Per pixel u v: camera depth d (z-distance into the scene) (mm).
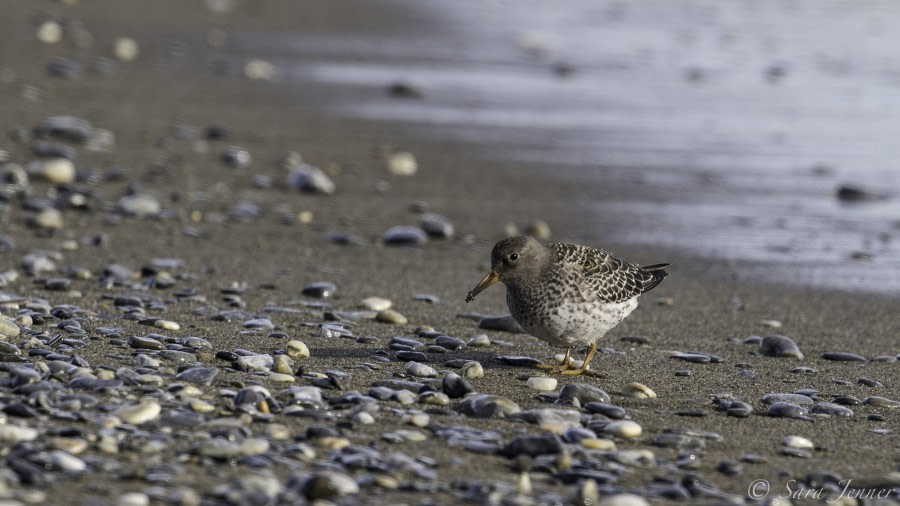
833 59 32125
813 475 7555
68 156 18375
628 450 7922
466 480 7105
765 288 13930
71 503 6414
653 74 29609
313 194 17688
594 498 6848
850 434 8617
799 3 41844
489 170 19734
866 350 11523
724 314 12773
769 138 23203
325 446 7594
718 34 35719
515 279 10109
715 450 8109
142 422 7789
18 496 6465
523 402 9070
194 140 20469
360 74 27750
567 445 7867
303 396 8570
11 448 7152
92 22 31078
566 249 10367
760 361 10914
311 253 14672
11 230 14773
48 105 21828
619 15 38875
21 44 27203
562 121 23984
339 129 22156
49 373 8727
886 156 21891
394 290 13156
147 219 15781
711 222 17062
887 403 9414
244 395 8383
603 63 30781
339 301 12570
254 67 27391
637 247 15656
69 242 14406
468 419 8422
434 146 21266
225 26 32688
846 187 18859
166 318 11242
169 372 9141
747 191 19047
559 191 18562
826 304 13289
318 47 30844
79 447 7219
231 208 16500
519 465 7418
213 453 7285
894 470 7832
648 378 10102
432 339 11141
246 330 10930
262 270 13734
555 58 31141
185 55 28328
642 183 19281
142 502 6441
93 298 11914
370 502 6699
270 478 6832
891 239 16422
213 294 12523
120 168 18172
